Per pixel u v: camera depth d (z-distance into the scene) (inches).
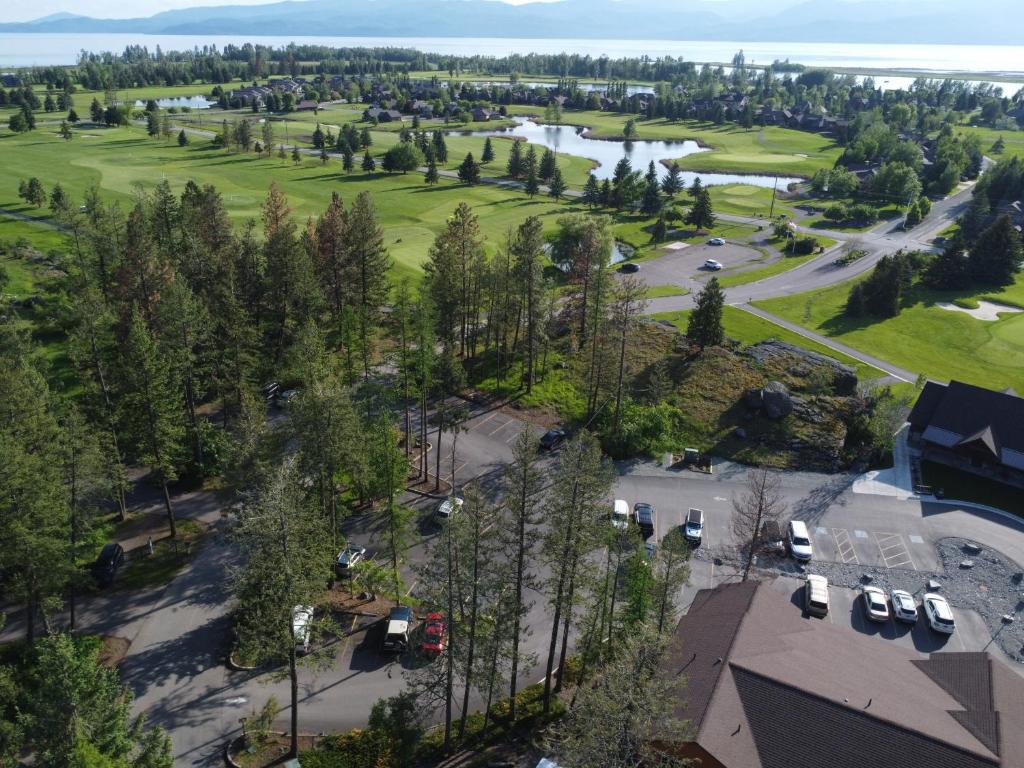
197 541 2068.2
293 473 1517.0
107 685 1127.0
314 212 5748.0
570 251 4569.4
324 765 1400.1
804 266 5049.2
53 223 4847.4
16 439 1658.5
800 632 1539.1
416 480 2411.4
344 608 1841.8
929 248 5521.7
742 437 2751.0
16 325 2785.4
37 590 1563.7
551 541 1439.5
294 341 2886.3
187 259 2913.4
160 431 1999.3
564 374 3193.9
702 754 1250.6
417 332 2549.2
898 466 2635.3
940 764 1205.7
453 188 7066.9
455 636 1432.1
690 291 4426.7
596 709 1095.6
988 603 1984.5
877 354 3629.4
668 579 1449.3
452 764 1434.5
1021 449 2559.1
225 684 1594.5
